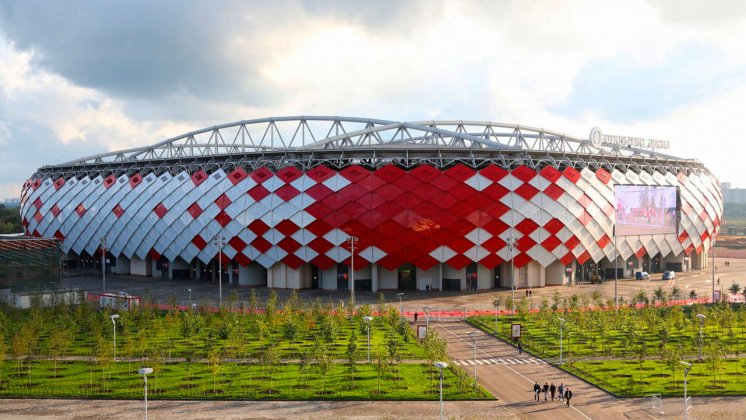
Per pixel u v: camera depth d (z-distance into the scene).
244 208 88.44
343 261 85.62
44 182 119.88
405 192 83.94
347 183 84.88
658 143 109.06
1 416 35.88
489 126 103.06
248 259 89.56
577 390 41.41
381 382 42.59
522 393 40.75
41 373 45.28
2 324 56.16
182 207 94.69
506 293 84.44
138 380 43.22
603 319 58.00
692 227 106.94
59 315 63.84
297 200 85.94
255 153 92.81
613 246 95.12
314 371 45.12
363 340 56.22
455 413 36.59
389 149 87.81
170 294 83.31
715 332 60.47
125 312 63.16
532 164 89.38
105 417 35.72
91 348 53.31
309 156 90.56
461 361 49.34
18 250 81.94
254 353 51.16
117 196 104.19
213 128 104.81
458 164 86.12
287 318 59.69
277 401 38.78
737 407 37.47
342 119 99.56
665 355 44.25
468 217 84.44
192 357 45.84
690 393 40.06
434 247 84.31
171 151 109.75
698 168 115.44
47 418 35.53
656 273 107.50
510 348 53.91
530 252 87.50
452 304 75.75
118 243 104.62
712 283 89.50
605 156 98.94
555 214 88.00
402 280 88.75
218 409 37.22
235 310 70.19
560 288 89.25
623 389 41.03
